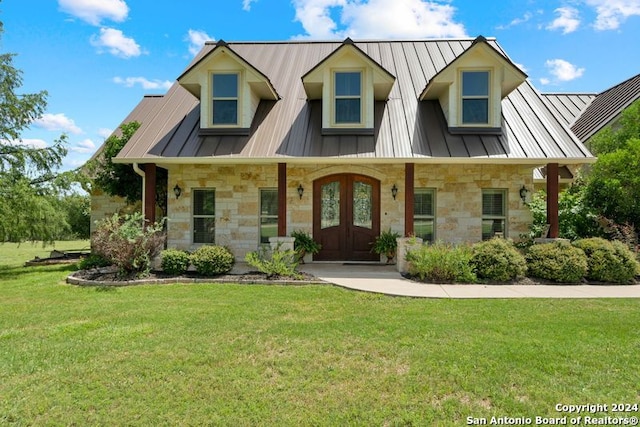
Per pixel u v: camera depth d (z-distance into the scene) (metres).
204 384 3.76
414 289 7.92
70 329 5.43
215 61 11.11
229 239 12.03
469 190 11.72
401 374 3.95
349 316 6.02
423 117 11.45
